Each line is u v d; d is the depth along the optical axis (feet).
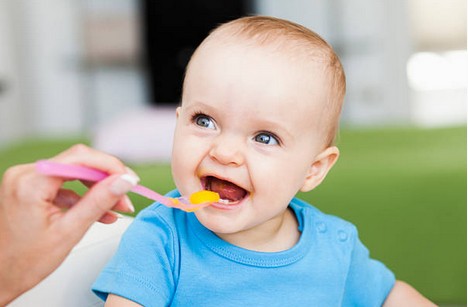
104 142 7.30
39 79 14.76
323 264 2.43
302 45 2.23
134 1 14.29
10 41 13.93
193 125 2.15
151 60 14.06
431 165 4.96
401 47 14.60
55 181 1.58
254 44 2.16
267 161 2.11
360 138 7.29
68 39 14.65
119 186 1.59
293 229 2.51
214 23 13.92
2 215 1.57
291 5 14.51
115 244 2.65
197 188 2.13
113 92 14.83
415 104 17.65
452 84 18.25
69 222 1.59
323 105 2.25
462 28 17.31
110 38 14.30
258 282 2.27
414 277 4.76
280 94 2.11
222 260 2.26
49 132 14.87
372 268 2.68
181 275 2.22
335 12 14.53
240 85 2.08
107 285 2.11
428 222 4.76
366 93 14.76
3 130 12.96
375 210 4.75
